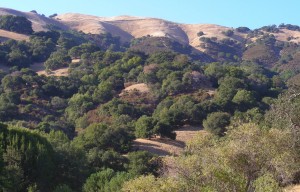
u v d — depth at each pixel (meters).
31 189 33.47
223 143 16.72
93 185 34.06
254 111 56.50
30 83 76.06
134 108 67.19
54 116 66.00
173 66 84.25
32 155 36.25
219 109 64.38
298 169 17.56
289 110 23.62
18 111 63.03
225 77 78.06
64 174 40.22
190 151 19.47
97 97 73.50
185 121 64.06
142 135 57.31
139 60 90.56
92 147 50.38
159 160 40.88
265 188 12.95
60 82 80.50
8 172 33.62
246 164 15.03
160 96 73.25
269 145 16.17
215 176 14.32
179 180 14.95
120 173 35.75
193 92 73.06
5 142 36.88
